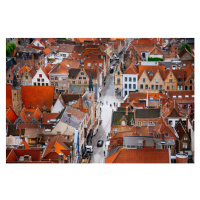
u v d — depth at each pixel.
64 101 157.50
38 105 159.50
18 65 196.62
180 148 127.31
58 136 118.62
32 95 160.12
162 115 142.25
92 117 149.12
